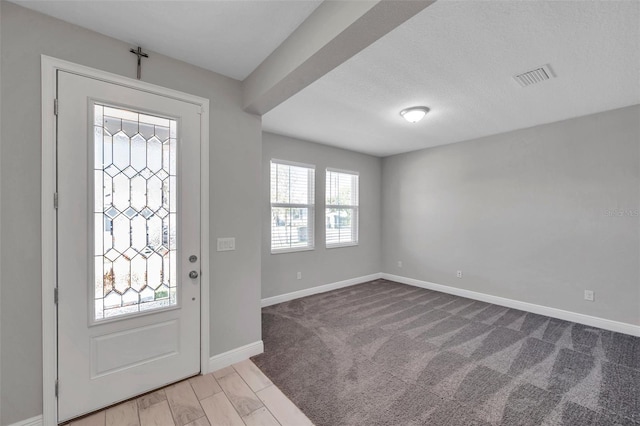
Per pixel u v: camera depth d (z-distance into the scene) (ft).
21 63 5.00
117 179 5.94
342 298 13.56
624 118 9.55
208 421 5.53
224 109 7.43
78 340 5.51
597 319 10.05
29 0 4.84
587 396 6.23
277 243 13.00
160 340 6.48
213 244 7.24
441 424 5.43
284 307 12.24
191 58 6.68
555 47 6.21
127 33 5.75
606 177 9.91
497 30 5.66
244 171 7.82
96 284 5.73
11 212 4.92
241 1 4.91
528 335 9.37
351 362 7.68
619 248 9.67
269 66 6.55
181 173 6.70
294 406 5.95
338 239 15.58
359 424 5.43
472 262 13.57
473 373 7.13
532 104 9.36
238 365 7.52
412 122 11.11
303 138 13.57
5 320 4.89
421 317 11.03
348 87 8.18
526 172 11.83
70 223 5.42
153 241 6.37
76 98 5.46
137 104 6.12
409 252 16.29
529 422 5.47
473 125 11.51
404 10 4.01
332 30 4.71
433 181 15.17
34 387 5.14
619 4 4.90
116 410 5.80
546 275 11.28
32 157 5.09
